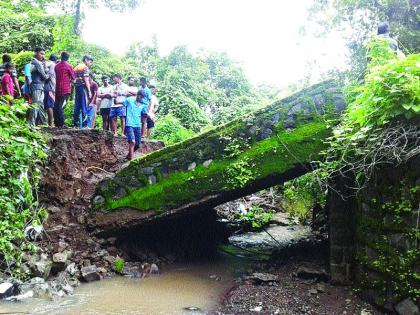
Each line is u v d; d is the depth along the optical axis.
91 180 7.98
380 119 4.90
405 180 4.75
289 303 5.39
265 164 6.68
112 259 6.71
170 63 23.77
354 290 5.63
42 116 8.49
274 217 11.44
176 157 7.09
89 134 8.59
